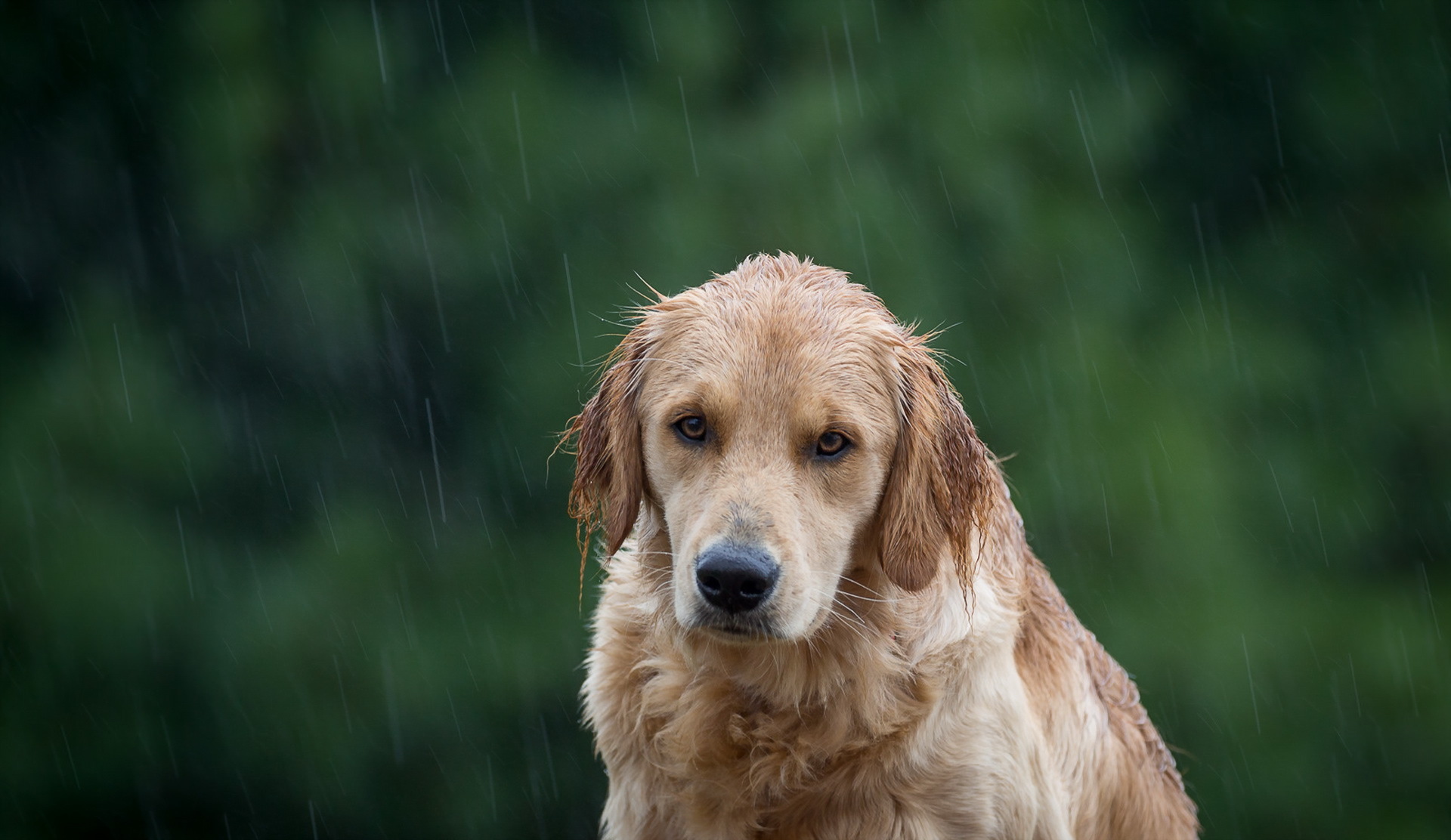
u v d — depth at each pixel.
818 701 4.75
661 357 4.79
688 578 4.40
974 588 4.91
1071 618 5.98
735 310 4.70
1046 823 5.00
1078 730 5.49
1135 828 5.90
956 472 4.90
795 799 4.75
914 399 4.77
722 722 4.82
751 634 4.35
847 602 4.77
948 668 4.74
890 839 4.71
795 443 4.53
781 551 4.34
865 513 4.71
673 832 4.97
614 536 4.93
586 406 5.21
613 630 5.08
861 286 5.02
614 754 5.09
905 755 4.69
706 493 4.48
